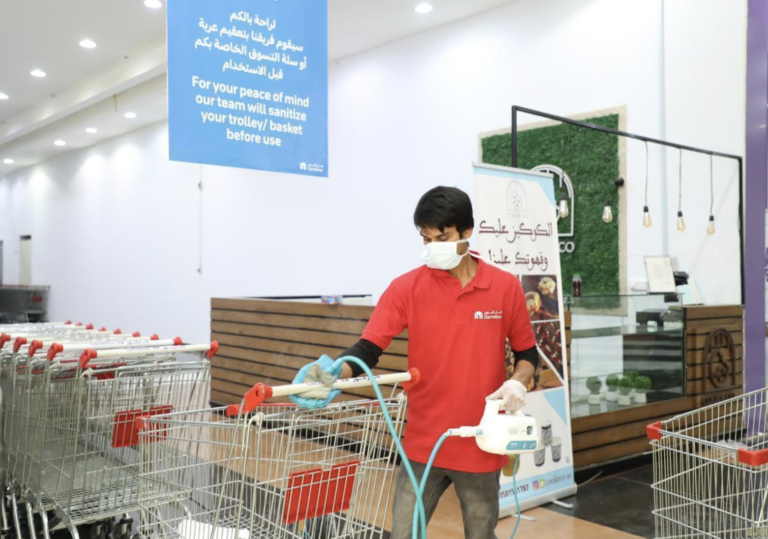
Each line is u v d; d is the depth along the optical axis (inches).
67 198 620.7
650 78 247.3
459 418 74.5
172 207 481.4
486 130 294.7
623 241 255.9
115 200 546.3
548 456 157.3
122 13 303.3
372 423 78.4
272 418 70.3
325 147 146.6
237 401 254.8
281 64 140.1
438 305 75.5
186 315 472.4
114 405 116.3
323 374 66.6
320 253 373.4
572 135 267.3
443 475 76.9
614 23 255.9
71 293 616.4
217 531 80.2
